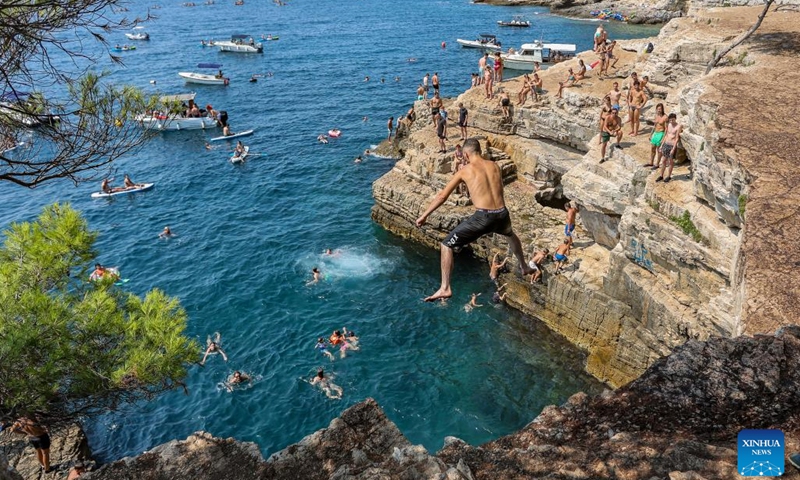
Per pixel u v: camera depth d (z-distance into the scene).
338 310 28.78
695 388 6.38
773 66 19.95
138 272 32.16
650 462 5.37
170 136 53.47
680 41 29.30
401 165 37.00
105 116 10.12
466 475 5.63
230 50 87.94
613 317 23.62
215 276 31.59
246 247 34.69
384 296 29.91
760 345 6.78
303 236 35.97
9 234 11.73
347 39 96.00
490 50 82.94
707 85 18.33
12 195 42.06
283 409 22.58
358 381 24.09
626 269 22.56
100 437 21.03
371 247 34.72
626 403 6.39
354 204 40.12
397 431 7.05
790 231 9.55
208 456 7.03
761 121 14.34
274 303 29.23
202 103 62.91
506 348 26.14
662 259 20.89
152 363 10.52
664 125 21.25
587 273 25.36
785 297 8.30
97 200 41.25
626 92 31.66
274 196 41.56
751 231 9.69
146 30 105.94
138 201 40.97
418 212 34.06
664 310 20.58
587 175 26.08
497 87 38.81
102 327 10.63
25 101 9.36
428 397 23.41
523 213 32.22
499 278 29.52
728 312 17.84
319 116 58.28
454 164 33.28
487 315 28.38
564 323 26.36
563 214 31.28
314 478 6.50
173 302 11.84
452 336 27.00
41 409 10.30
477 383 24.19
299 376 24.28
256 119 57.81
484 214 6.18
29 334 9.48
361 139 51.91
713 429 5.82
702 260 18.94
